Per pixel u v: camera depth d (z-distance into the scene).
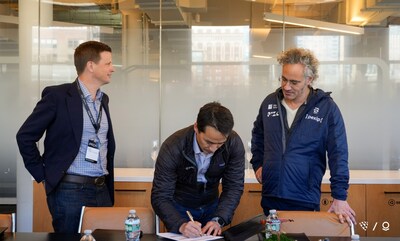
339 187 3.04
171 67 5.46
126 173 4.81
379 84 5.29
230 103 5.45
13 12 5.41
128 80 5.49
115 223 2.98
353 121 5.33
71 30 5.44
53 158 3.28
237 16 5.40
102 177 3.36
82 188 3.26
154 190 2.83
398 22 5.24
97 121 3.32
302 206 3.12
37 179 3.31
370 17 5.29
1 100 5.41
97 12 5.46
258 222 2.84
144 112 5.50
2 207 5.39
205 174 2.88
